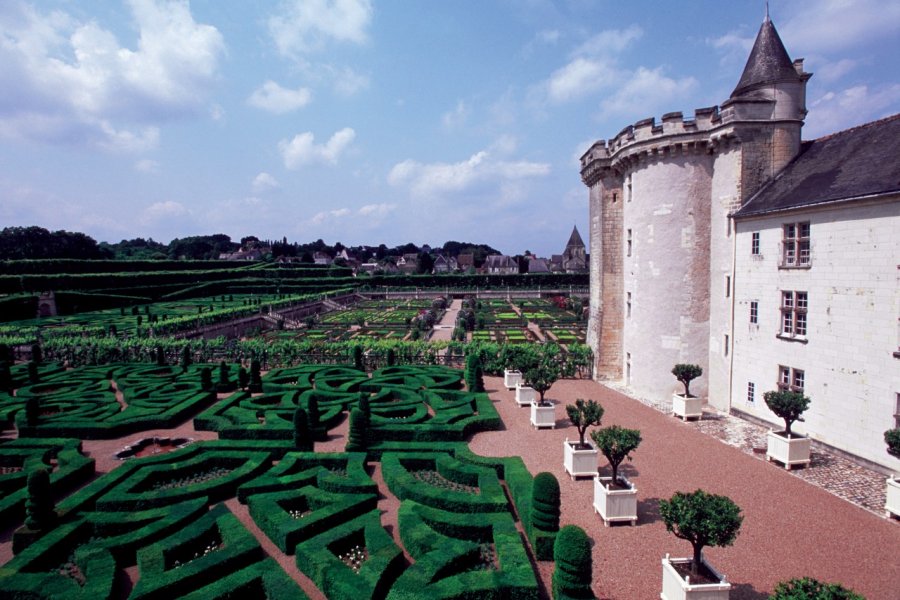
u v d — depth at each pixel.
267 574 12.59
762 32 27.67
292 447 21.42
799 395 20.12
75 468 19.28
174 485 18.92
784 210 23.11
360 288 134.12
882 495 17.52
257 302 87.94
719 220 28.56
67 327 57.88
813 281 22.03
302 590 11.97
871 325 19.44
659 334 30.42
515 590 11.87
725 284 28.11
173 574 12.55
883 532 15.12
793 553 14.06
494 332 67.38
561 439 23.89
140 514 15.65
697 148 28.88
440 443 21.80
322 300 101.94
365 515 15.48
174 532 15.05
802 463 19.97
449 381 32.69
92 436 24.41
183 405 27.77
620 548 14.59
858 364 20.02
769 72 26.62
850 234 20.16
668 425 25.75
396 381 33.16
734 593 12.39
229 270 134.50
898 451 15.67
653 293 30.53
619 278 35.69
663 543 14.84
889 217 18.61
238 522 15.09
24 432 24.31
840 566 13.43
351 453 20.34
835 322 20.98
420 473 19.78
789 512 16.41
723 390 28.47
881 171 19.67
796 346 23.08
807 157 25.91
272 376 34.25
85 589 12.07
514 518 16.83
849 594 7.75
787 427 20.53
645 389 31.36
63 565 14.09
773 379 24.59
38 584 12.34
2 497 18.06
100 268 113.12
